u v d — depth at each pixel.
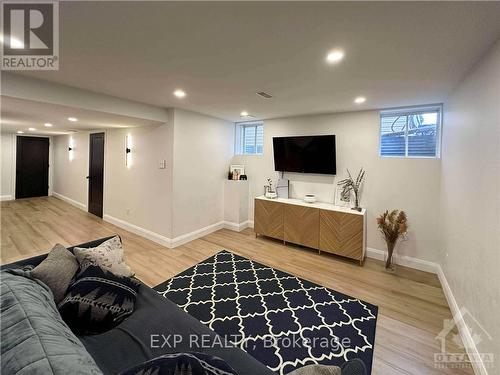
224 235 4.43
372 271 3.14
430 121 3.23
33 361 0.86
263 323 2.12
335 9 1.23
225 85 2.46
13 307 1.10
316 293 2.61
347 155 3.72
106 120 3.59
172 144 3.67
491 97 1.57
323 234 3.57
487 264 1.56
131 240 4.05
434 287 2.78
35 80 2.30
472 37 1.47
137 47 1.67
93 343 1.34
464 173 2.09
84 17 1.33
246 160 4.84
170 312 1.59
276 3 1.19
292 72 2.09
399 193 3.35
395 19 1.30
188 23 1.38
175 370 0.98
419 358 1.78
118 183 4.73
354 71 2.04
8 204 6.38
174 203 3.77
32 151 7.23
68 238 4.07
